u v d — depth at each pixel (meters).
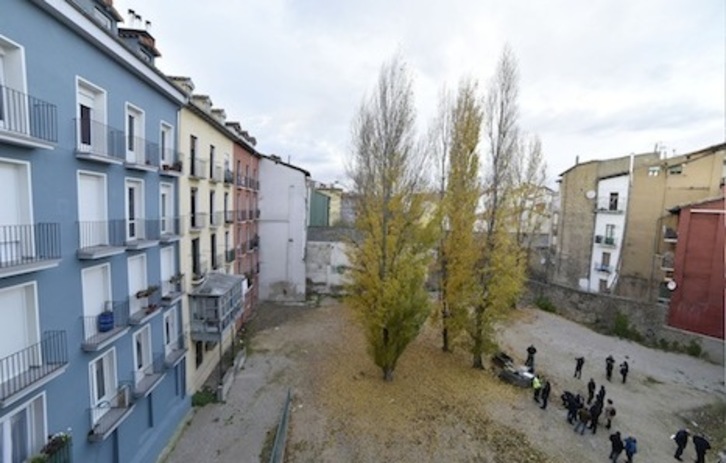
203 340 14.41
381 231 14.77
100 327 8.61
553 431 12.99
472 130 16.91
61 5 6.97
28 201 6.60
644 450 12.62
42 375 6.58
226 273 17.56
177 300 13.34
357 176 15.55
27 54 6.48
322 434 12.05
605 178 30.36
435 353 19.00
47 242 6.99
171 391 12.56
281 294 28.28
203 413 13.41
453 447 11.66
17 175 6.54
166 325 12.77
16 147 6.34
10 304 6.49
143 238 10.66
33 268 6.37
